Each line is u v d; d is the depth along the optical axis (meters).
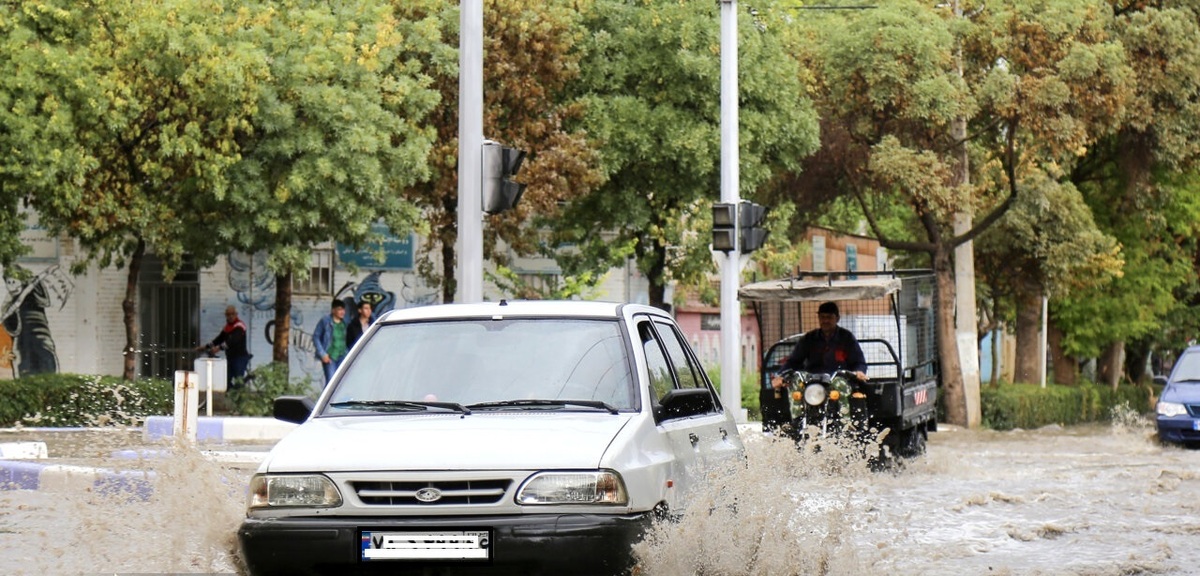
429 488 19.62
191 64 69.31
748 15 88.31
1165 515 38.69
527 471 19.69
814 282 56.72
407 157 75.25
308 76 72.81
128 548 26.27
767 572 22.95
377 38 73.12
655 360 23.50
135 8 68.81
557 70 82.88
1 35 66.50
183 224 73.50
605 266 90.62
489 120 81.50
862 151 92.94
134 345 75.75
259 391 78.81
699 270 92.19
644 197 89.75
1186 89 98.50
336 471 19.81
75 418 66.62
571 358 22.38
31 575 25.00
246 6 71.75
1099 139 105.94
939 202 89.75
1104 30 95.38
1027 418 99.75
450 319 23.39
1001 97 88.44
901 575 27.20
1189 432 70.19
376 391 22.38
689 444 22.91
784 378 53.12
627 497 19.86
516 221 84.94
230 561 24.30
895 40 87.88
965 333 95.44
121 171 71.19
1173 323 133.38
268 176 73.50
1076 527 35.31
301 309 99.31
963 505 40.75
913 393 55.44
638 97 87.62
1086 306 114.25
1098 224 113.12
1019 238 101.56
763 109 88.75
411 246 102.06
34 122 66.12
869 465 51.28
